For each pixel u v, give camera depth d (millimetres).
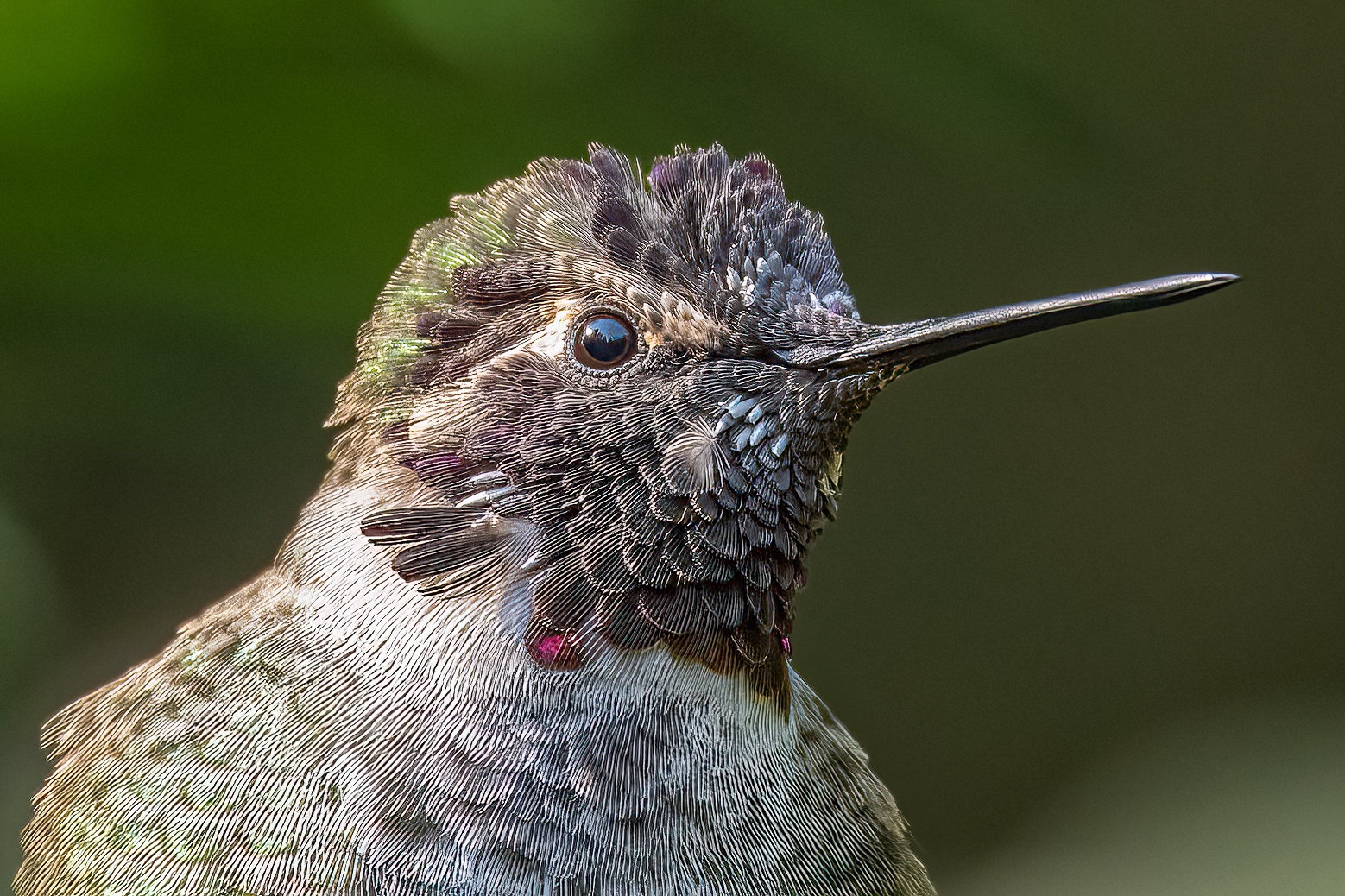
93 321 954
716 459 920
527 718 918
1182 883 963
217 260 948
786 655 925
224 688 919
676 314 920
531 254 921
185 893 916
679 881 918
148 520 984
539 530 919
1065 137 957
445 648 918
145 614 984
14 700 967
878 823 928
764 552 922
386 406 921
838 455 926
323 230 948
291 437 975
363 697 918
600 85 955
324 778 917
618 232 921
